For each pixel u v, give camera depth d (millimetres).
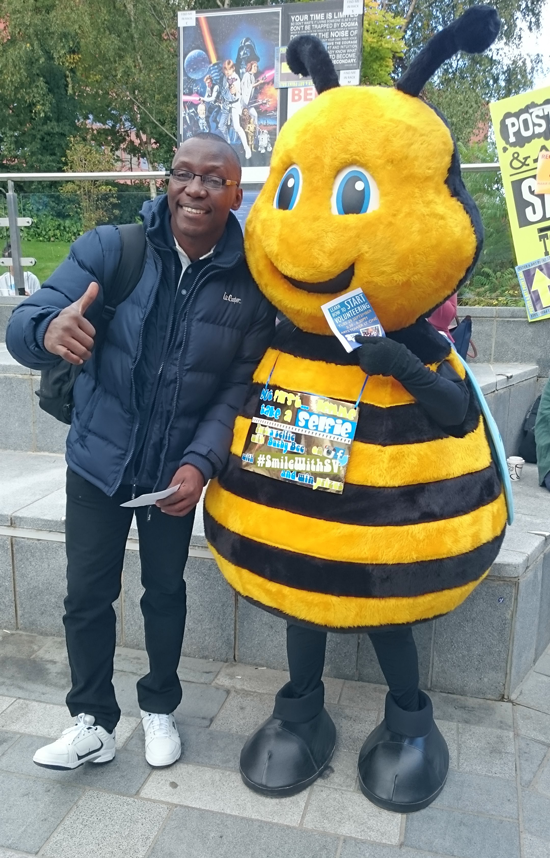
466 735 2363
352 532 1681
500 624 2506
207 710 2479
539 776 2168
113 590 2082
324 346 1831
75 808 2004
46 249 5621
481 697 2590
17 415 4059
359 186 1633
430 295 1715
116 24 17641
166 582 2115
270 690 2604
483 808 2029
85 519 1995
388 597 1690
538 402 4750
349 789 2100
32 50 18125
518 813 2014
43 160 19781
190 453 1889
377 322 1698
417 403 1758
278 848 1869
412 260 1618
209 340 1898
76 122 20047
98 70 18141
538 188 4883
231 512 1861
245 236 1942
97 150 18750
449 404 1724
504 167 4918
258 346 2004
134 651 2855
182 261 1930
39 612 2977
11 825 1938
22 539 2910
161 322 1893
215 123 5473
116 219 5871
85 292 1764
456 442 1802
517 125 4828
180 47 5406
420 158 1624
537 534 2768
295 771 2061
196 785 2105
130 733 2346
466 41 1575
